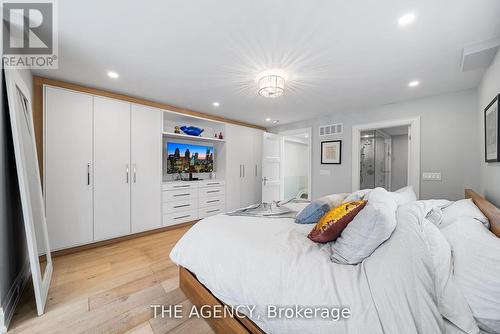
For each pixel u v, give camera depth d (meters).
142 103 3.12
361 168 4.50
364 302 0.80
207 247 1.45
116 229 2.89
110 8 1.32
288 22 1.44
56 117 2.42
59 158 2.44
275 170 4.80
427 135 2.89
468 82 2.40
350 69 2.09
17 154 1.47
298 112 3.76
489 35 1.55
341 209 1.38
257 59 1.93
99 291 1.79
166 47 1.76
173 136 3.77
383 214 1.03
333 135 3.87
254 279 1.09
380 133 4.84
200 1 1.27
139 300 1.67
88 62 2.02
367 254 1.02
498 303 0.74
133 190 3.05
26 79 2.02
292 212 2.25
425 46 1.69
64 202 2.48
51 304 1.61
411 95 2.83
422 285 0.78
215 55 1.88
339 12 1.33
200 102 3.25
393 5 1.27
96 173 2.71
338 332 0.78
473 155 2.58
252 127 4.80
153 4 1.29
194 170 4.06
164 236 3.20
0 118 1.40
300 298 0.91
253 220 1.85
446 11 1.31
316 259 1.07
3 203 1.44
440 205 1.58
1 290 1.36
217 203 4.14
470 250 0.88
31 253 1.49
